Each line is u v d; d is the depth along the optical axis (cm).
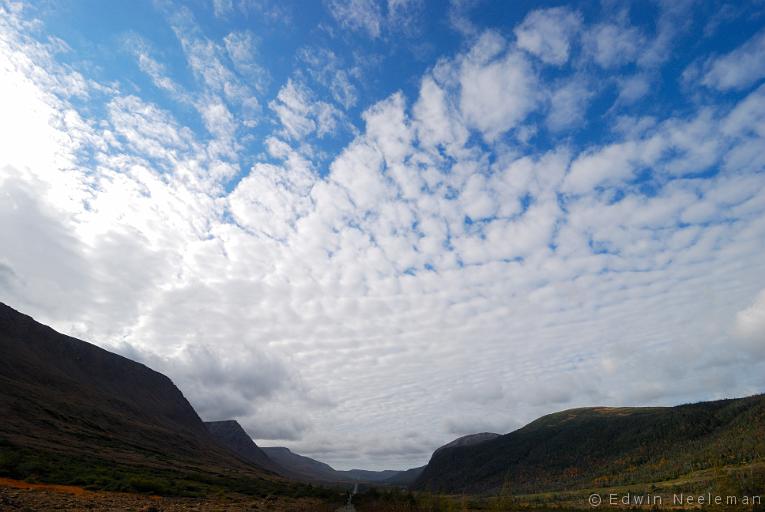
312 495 11744
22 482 4462
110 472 6594
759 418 18325
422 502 8575
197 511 4291
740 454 13575
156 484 5806
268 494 8931
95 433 11312
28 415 9844
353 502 11125
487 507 9338
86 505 3588
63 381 15750
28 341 17988
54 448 7800
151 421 18688
